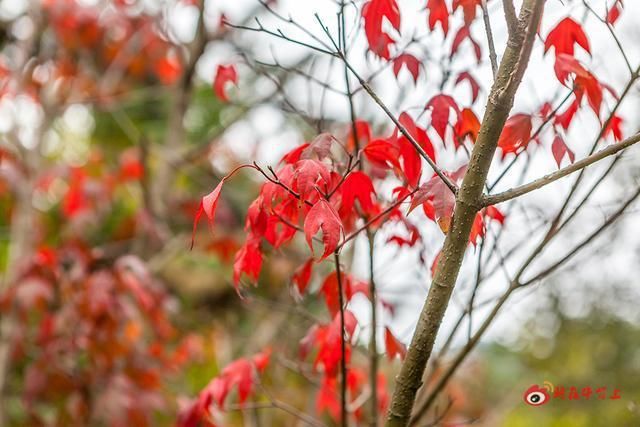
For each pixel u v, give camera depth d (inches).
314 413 118.2
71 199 147.3
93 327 121.0
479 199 55.7
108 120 219.3
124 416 119.0
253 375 83.4
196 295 178.5
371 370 79.4
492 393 190.1
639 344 181.3
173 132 158.9
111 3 152.5
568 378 173.6
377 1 67.6
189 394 152.3
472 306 76.7
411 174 66.0
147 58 158.7
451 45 72.6
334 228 54.5
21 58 150.0
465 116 71.4
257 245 67.5
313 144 61.5
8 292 122.8
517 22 54.4
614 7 72.0
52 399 124.7
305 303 128.2
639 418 138.7
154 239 146.3
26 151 147.2
